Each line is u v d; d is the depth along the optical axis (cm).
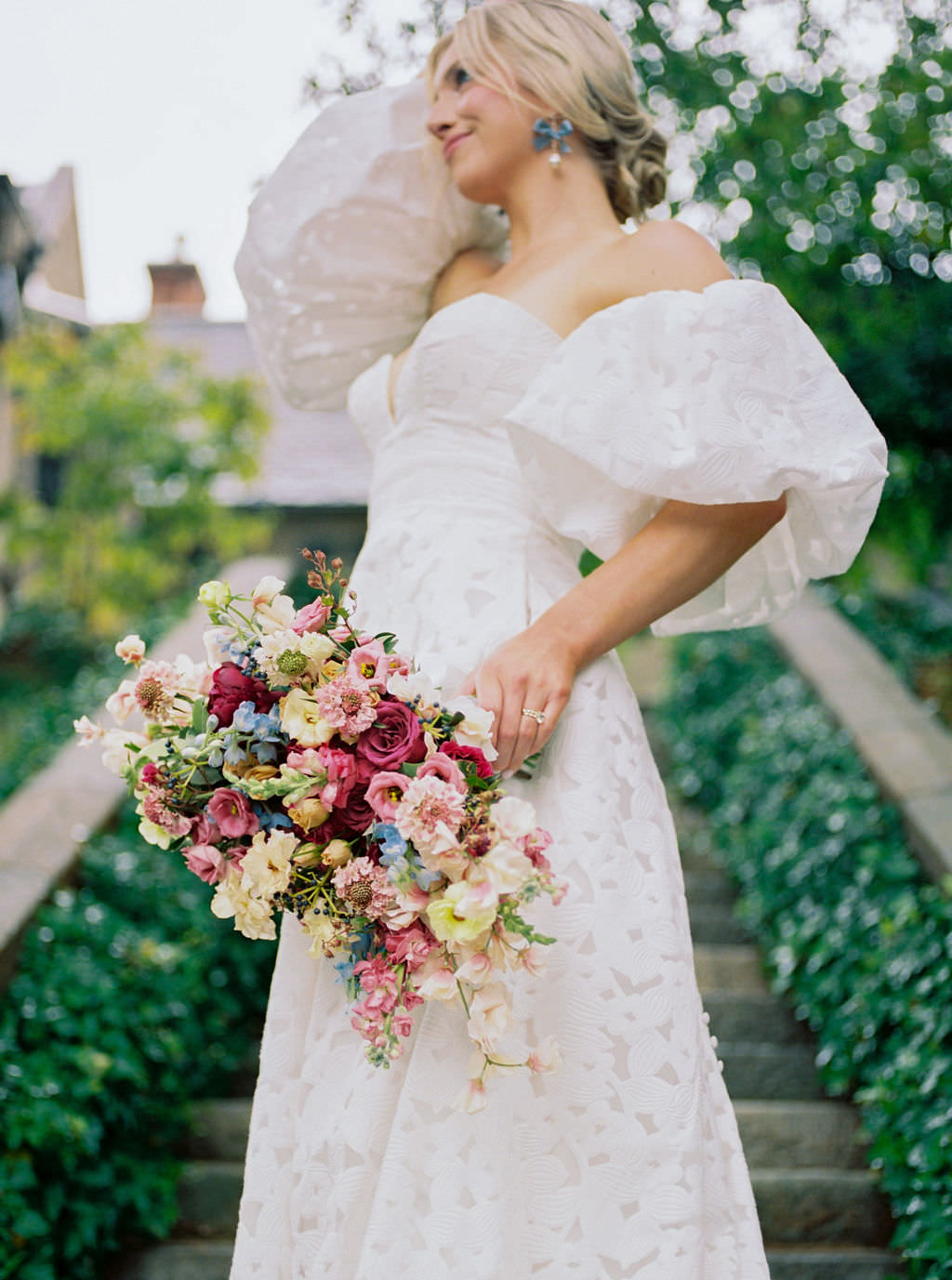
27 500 958
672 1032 148
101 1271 282
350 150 219
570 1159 143
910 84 485
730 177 502
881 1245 289
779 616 188
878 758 408
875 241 514
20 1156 262
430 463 175
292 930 163
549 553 172
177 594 974
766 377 156
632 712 166
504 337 173
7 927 305
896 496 588
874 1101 310
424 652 162
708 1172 151
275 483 1208
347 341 229
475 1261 137
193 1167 311
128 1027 310
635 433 155
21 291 1162
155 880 381
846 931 357
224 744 143
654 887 155
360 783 141
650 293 170
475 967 133
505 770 152
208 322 1519
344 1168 144
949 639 629
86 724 154
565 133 188
